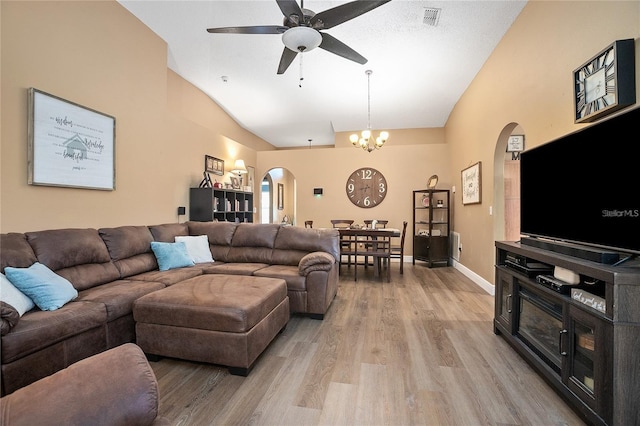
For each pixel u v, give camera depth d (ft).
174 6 11.00
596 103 6.30
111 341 7.00
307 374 6.39
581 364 5.06
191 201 15.07
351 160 21.93
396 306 10.93
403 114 20.49
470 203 15.29
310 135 26.53
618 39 5.94
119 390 2.43
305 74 15.40
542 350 6.42
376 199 21.50
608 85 5.94
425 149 20.89
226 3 10.81
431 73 14.85
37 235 7.41
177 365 6.80
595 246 5.55
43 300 6.17
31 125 7.88
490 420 4.97
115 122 10.52
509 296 7.58
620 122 4.96
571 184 6.12
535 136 9.14
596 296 4.74
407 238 21.01
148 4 10.91
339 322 9.40
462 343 7.83
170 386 5.95
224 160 18.66
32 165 7.90
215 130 19.19
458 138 18.10
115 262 9.22
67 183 8.86
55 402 2.20
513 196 13.61
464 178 16.47
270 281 8.39
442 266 19.02
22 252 6.80
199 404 5.38
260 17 11.46
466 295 12.32
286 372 6.47
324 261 9.66
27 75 7.87
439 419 5.00
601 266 4.76
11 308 5.09
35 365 5.37
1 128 7.36
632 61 5.62
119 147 10.83
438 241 18.70
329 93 17.56
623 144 4.89
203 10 11.19
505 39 11.32
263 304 6.99
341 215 22.06
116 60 10.66
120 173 10.87
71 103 8.96
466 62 13.69
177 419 4.98
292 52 9.41
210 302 6.59
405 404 5.39
